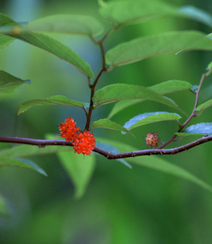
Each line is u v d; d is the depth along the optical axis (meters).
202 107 1.10
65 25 1.03
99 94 1.07
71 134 1.10
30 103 1.08
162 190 1.46
